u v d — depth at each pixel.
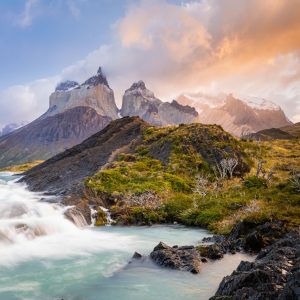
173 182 80.88
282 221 42.78
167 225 57.88
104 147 124.00
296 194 67.62
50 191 81.75
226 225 50.62
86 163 108.19
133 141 123.00
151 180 80.44
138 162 97.12
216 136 111.88
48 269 32.25
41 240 43.91
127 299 25.00
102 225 57.53
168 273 30.20
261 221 42.25
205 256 33.91
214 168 95.62
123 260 35.25
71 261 34.97
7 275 30.52
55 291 26.75
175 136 110.19
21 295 25.98
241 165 99.88
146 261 33.72
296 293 18.58
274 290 20.88
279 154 137.88
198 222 56.72
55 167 113.50
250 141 158.38
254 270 23.70
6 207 55.19
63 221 52.19
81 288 27.31
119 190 71.31
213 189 77.12
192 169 94.44
